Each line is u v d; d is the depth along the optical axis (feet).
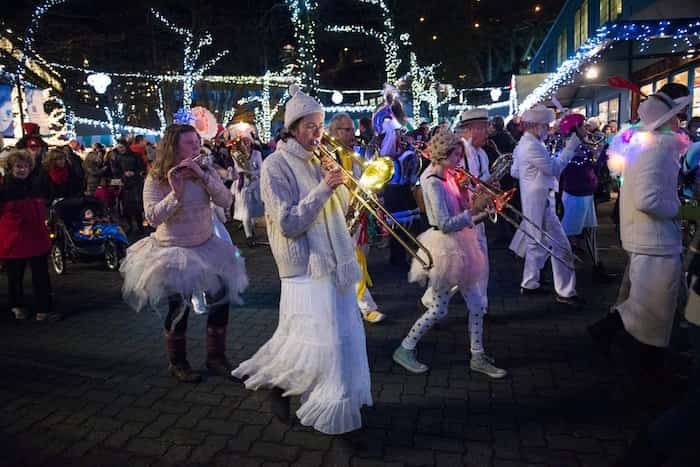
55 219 23.70
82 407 11.28
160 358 13.88
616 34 25.73
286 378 8.97
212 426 10.38
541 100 45.01
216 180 11.94
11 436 10.19
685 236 16.97
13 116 42.11
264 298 19.06
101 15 63.87
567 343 14.05
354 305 9.07
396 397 11.31
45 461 9.38
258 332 15.53
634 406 10.72
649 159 10.09
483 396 11.30
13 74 40.78
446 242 11.81
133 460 9.34
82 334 15.87
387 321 16.14
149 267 11.38
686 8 34.81
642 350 11.18
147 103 66.64
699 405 7.14
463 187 12.53
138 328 16.33
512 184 25.14
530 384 11.80
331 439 9.80
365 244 15.80
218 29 74.79
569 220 18.75
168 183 11.75
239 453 9.44
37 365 13.53
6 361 13.82
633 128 11.27
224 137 34.68
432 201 11.73
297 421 10.44
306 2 42.91
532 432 9.88
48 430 10.38
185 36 68.64
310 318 8.67
